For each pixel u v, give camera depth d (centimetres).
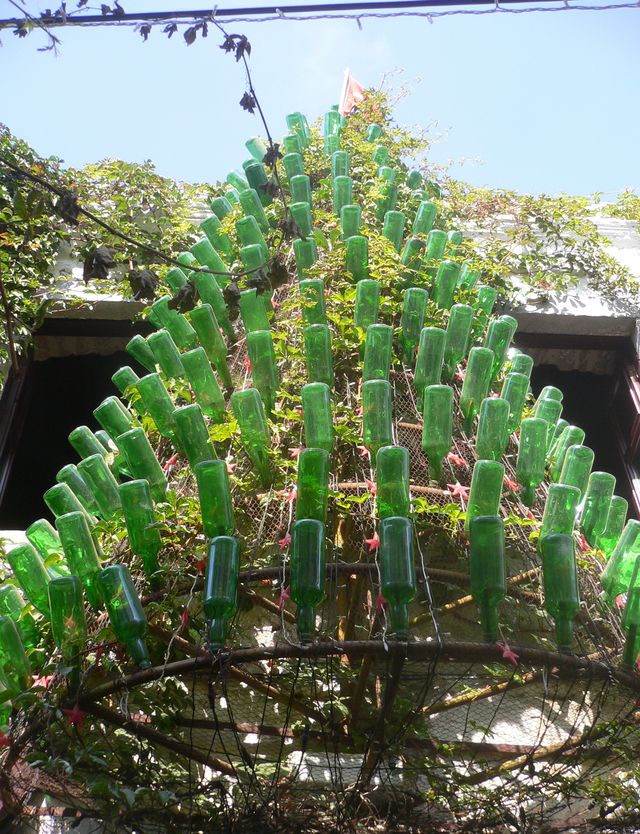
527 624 588
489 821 465
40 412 898
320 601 436
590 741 473
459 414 650
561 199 993
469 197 1010
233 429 571
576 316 908
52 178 916
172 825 455
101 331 895
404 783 502
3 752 457
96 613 503
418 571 498
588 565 514
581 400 934
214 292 750
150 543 507
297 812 458
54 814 484
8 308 580
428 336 649
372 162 1007
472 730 575
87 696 453
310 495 490
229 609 434
